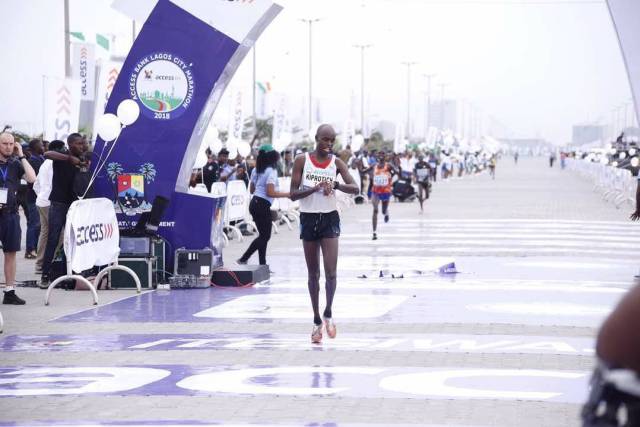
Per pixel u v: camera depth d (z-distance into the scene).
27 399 9.30
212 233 18.02
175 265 17.61
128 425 8.33
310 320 13.98
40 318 14.26
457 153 119.19
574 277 19.20
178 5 17.52
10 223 15.16
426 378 10.10
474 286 17.83
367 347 11.84
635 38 16.44
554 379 10.02
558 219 36.34
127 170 17.59
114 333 13.00
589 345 11.95
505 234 29.78
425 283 18.33
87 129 60.03
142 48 17.64
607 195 50.25
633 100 16.56
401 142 65.50
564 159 140.75
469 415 8.55
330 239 12.05
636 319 3.66
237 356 11.34
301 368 10.64
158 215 17.47
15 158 15.14
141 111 17.66
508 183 77.50
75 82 25.69
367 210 42.41
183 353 11.55
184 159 17.59
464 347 11.82
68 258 15.47
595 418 3.70
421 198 40.25
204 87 17.58
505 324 13.54
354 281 18.69
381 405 8.95
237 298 16.33
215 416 8.60
